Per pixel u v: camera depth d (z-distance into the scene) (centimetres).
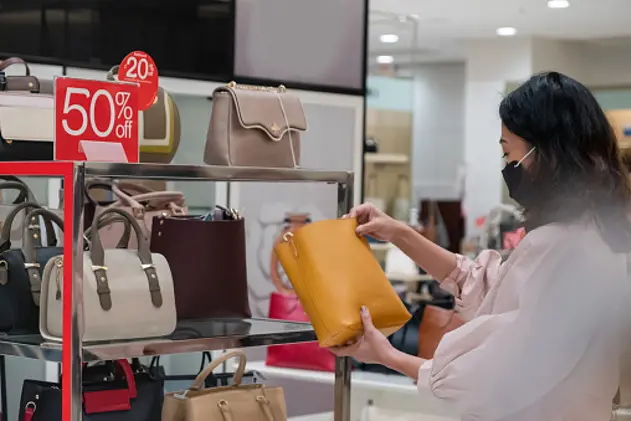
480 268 292
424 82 1407
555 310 231
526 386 234
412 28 1052
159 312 254
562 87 242
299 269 264
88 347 237
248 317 297
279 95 299
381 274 266
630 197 243
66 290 233
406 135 1025
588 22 1009
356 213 282
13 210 273
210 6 448
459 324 470
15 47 379
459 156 1380
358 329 254
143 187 349
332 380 461
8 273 259
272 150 293
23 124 272
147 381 284
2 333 262
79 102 241
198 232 289
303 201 507
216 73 451
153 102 280
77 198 231
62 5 395
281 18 478
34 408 267
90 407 269
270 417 281
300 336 286
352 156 516
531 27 1052
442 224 888
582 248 233
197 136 446
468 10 947
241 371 287
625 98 1188
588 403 237
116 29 414
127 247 273
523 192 245
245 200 477
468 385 237
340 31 506
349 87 512
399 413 460
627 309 234
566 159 238
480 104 1178
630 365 241
